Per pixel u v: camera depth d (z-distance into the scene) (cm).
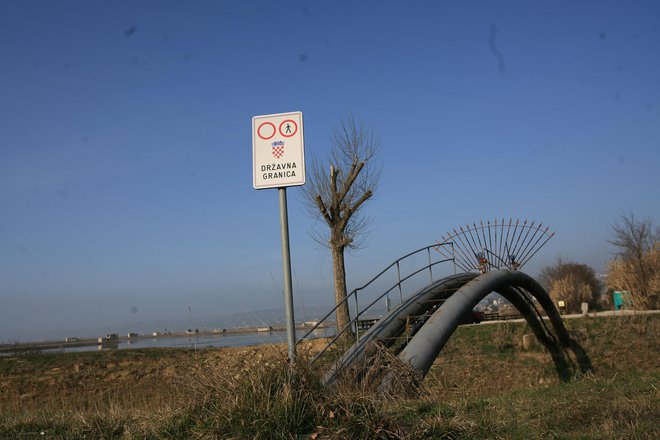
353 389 640
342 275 2383
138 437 656
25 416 853
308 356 699
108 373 2202
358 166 2372
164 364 2203
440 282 1642
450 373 2089
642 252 3762
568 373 2111
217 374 673
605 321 2495
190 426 628
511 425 633
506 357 2245
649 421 620
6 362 2517
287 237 708
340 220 2414
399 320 1344
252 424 577
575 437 582
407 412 670
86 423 738
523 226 1909
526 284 1947
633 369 2128
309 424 589
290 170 708
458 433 599
